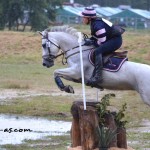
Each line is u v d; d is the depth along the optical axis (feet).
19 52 180.24
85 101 51.03
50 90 106.42
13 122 73.41
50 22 328.90
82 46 54.24
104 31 52.65
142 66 53.36
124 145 51.24
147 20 390.01
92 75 53.21
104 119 50.31
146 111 81.82
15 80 119.55
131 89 54.34
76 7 445.37
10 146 57.31
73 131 51.96
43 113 80.07
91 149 49.73
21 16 306.76
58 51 56.39
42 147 56.95
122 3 552.82
